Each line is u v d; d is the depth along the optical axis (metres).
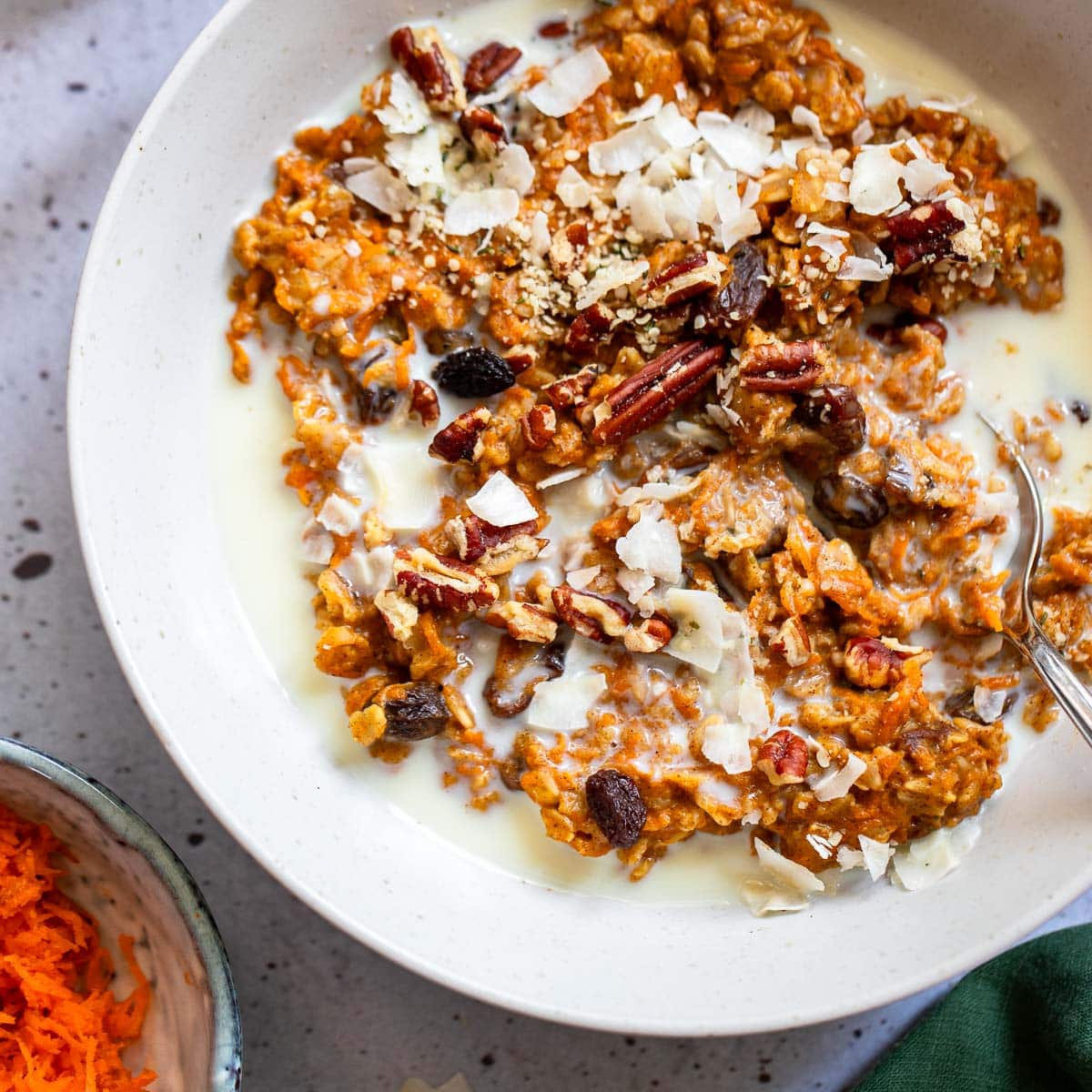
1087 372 0.43
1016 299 0.43
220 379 0.42
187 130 0.41
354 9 0.41
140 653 0.41
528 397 0.42
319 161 0.42
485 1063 0.45
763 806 0.41
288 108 0.42
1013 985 0.44
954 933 0.41
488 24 0.43
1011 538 0.43
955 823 0.42
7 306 0.44
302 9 0.41
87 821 0.41
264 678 0.42
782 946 0.42
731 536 0.41
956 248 0.42
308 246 0.41
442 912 0.42
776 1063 0.45
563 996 0.41
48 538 0.44
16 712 0.44
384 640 0.42
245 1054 0.44
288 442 0.42
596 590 0.42
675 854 0.42
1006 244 0.43
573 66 0.42
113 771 0.44
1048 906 0.41
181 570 0.42
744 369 0.41
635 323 0.42
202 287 0.42
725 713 0.41
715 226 0.42
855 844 0.42
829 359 0.42
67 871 0.43
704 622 0.41
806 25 0.42
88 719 0.44
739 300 0.41
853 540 0.42
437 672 0.42
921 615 0.42
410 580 0.41
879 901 0.42
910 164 0.42
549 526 0.42
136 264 0.41
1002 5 0.42
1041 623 0.42
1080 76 0.42
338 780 0.42
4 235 0.44
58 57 0.44
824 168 0.42
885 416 0.42
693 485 0.42
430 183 0.42
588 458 0.42
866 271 0.42
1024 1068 0.44
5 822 0.42
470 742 0.42
